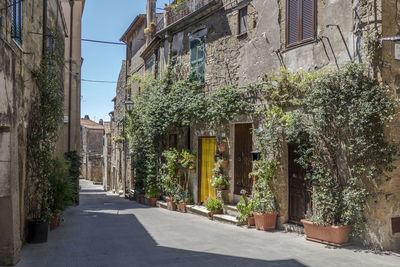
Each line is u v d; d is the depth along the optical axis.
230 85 10.39
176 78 13.54
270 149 8.48
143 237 7.61
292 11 8.33
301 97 7.77
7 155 5.74
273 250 6.33
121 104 24.88
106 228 8.77
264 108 8.93
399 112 6.32
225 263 5.55
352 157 6.54
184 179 13.00
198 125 11.93
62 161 9.60
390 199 6.30
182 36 13.36
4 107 5.57
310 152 7.47
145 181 15.45
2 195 5.64
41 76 8.08
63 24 11.99
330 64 7.28
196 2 12.63
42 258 5.98
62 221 9.38
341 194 6.71
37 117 7.84
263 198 8.39
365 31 6.55
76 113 16.81
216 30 11.25
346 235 6.53
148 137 14.89
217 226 8.98
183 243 6.98
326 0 7.42
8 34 5.76
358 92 6.38
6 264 5.54
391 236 6.27
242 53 10.03
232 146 10.37
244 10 10.15
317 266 5.34
